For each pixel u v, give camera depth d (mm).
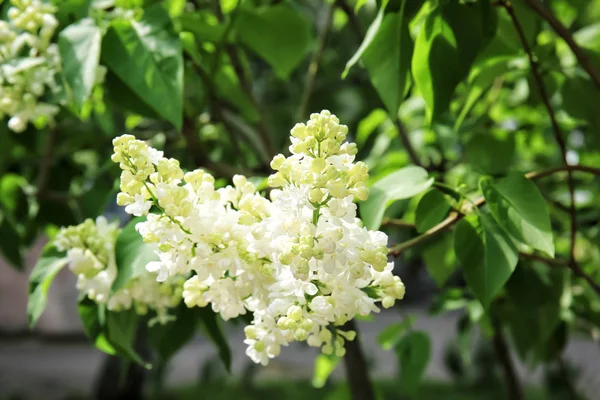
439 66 854
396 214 1074
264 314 713
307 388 3867
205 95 1104
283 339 712
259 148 1242
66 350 5301
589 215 1150
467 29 854
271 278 708
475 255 799
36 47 895
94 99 1034
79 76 858
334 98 1888
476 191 918
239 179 728
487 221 802
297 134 688
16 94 899
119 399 2285
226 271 734
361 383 1161
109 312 866
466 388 3406
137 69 861
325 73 1801
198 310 917
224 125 1159
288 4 1236
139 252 780
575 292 1176
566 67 1004
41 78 896
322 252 676
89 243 819
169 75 858
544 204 797
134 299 855
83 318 882
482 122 1128
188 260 711
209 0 1203
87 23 878
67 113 1070
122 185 706
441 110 858
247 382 3162
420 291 5660
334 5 1201
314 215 690
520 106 1307
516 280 1011
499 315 1110
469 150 1109
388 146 1349
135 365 2238
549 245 783
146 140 1204
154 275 833
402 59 848
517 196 803
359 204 812
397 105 847
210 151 1323
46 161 1225
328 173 677
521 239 791
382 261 688
